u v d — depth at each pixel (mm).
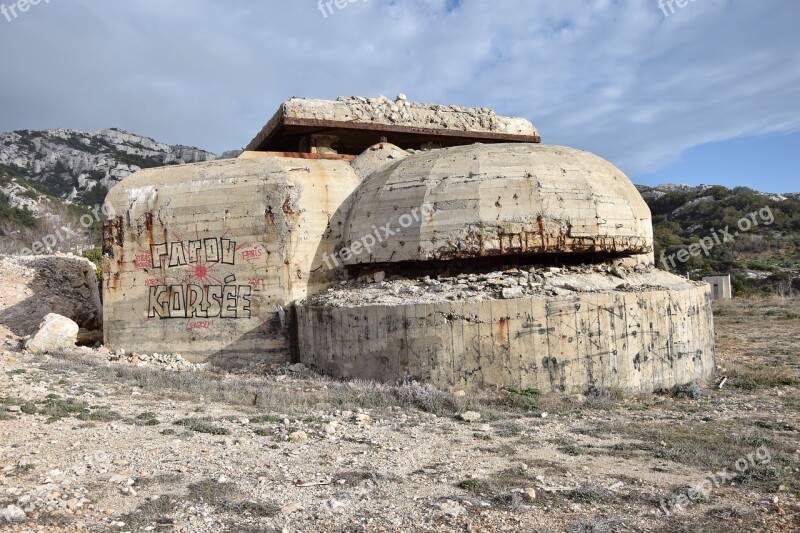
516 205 12602
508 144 14078
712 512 6125
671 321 12664
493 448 8156
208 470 6938
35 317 18734
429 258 12805
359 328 12484
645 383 12125
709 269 48938
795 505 6316
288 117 17047
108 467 6875
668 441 8609
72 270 21125
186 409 10070
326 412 10078
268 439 8336
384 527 5520
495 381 11359
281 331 14297
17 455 7172
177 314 15156
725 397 11961
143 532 5293
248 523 5547
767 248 53375
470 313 11484
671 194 70312
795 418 10203
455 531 5488
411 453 7844
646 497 6457
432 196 13070
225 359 14633
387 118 18156
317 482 6648
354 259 14094
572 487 6680
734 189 65875
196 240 15086
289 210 14531
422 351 11711
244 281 14625
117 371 12922
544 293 11828
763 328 22203
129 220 15711
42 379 11758
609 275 13445
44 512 5531
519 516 5852
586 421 9883
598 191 13117
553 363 11398
